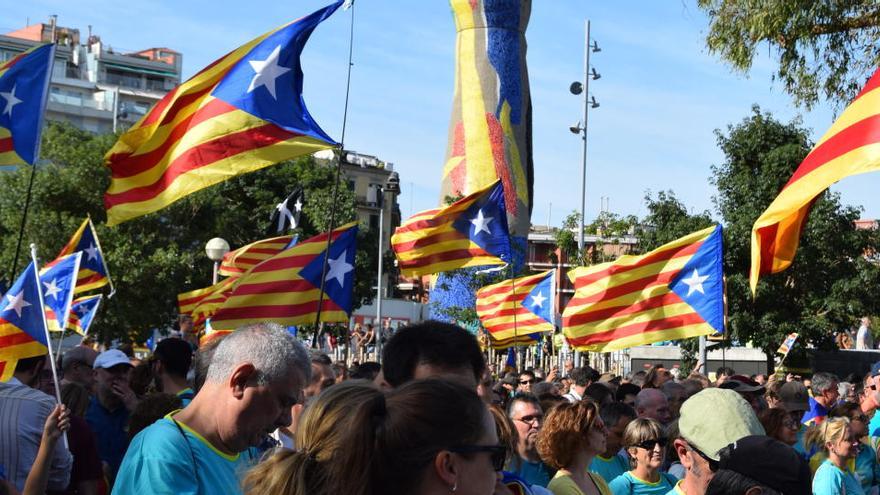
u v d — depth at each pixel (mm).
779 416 9680
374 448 3510
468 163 42719
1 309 8945
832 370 32312
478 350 5301
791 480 4484
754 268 10000
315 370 8070
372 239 57469
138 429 7969
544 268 68562
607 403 9227
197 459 5105
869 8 16547
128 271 42469
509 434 6398
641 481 8172
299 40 11094
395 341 5266
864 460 10953
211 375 5238
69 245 16453
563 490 6691
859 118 9320
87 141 45938
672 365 35344
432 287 35156
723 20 17016
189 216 46281
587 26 38125
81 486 8188
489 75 43031
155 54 116688
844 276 31766
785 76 17125
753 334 31797
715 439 5629
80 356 11289
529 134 43719
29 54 11898
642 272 14266
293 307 12805
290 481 3543
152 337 43781
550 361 30750
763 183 31656
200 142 10836
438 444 3480
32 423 7402
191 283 46219
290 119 10977
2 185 44531
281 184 54875
